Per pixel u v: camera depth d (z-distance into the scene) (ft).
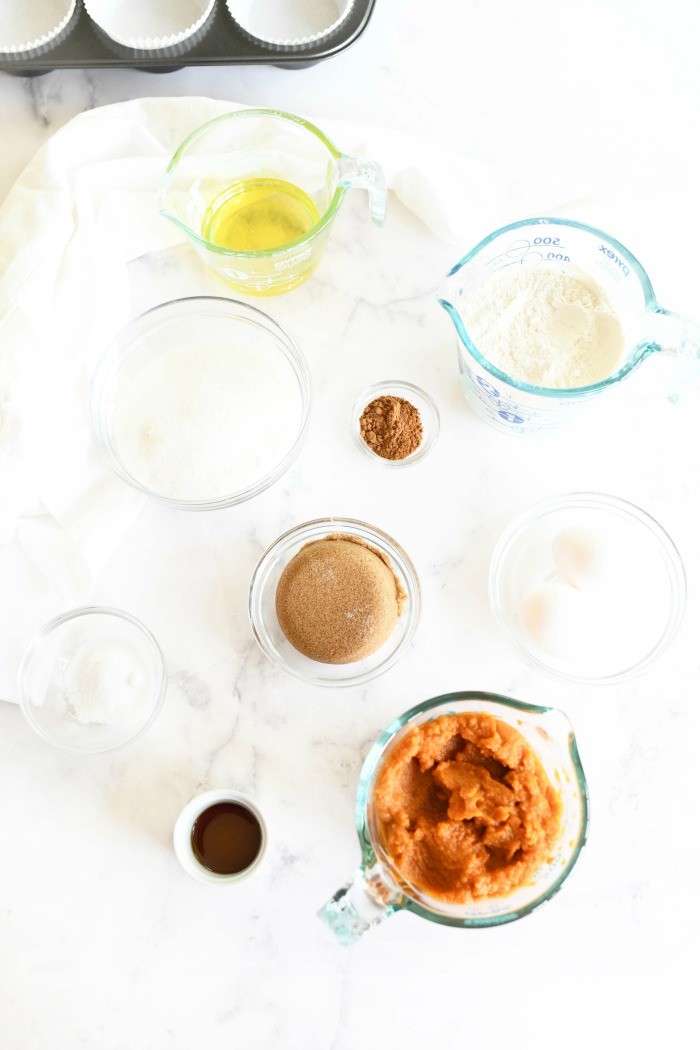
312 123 2.34
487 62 2.48
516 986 2.33
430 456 2.43
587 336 2.29
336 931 2.12
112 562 2.40
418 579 2.39
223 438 2.38
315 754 2.37
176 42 2.39
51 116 2.48
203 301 2.44
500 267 2.32
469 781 2.24
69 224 2.36
